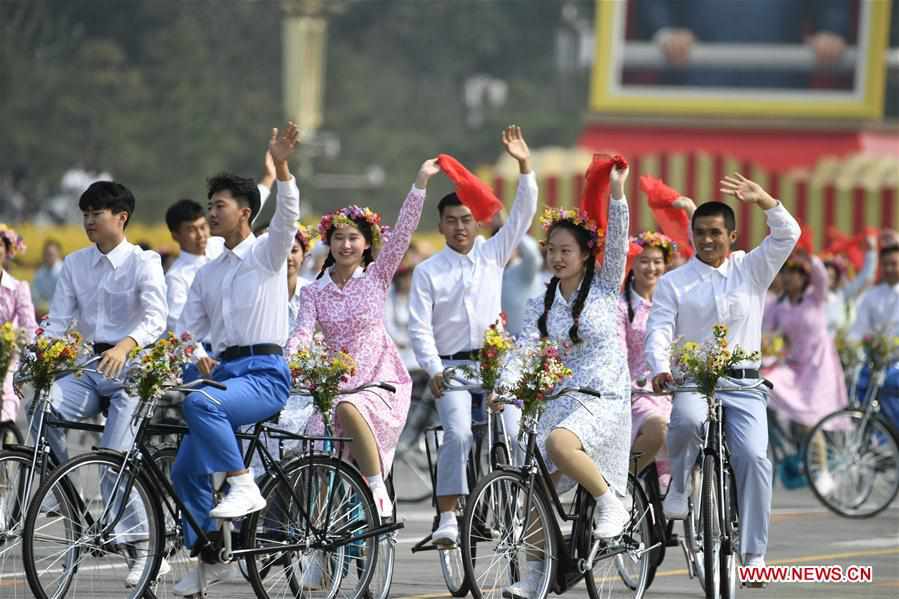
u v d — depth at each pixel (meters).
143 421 23.09
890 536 33.53
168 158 140.12
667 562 30.03
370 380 26.06
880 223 82.00
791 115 94.69
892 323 40.06
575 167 84.69
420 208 26.62
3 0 133.62
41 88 133.00
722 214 25.56
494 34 193.12
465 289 27.53
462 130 184.38
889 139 96.88
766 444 25.02
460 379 26.41
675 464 25.22
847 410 37.78
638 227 82.44
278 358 24.03
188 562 25.69
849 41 94.31
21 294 30.27
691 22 95.06
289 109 104.75
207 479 23.31
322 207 156.25
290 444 26.61
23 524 22.38
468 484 26.53
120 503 22.80
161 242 80.94
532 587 23.64
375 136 166.75
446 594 26.00
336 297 26.20
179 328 24.88
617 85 95.75
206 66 147.12
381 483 25.45
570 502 24.98
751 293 25.52
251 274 23.98
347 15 188.00
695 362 24.25
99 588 24.06
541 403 23.28
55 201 139.00
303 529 23.86
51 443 25.80
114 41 143.75
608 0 95.44
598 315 23.98
